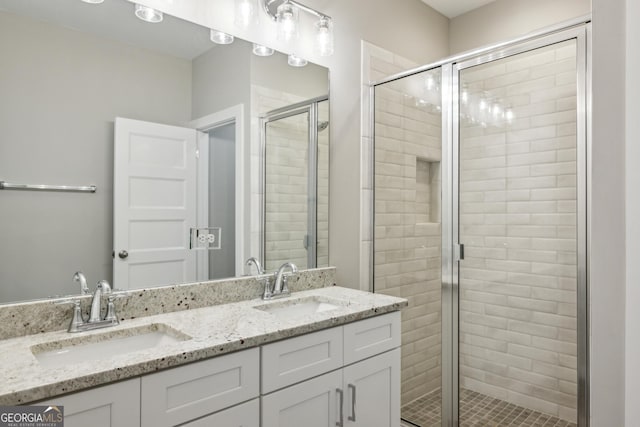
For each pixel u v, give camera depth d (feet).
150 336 4.89
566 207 6.00
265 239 6.77
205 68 6.10
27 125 4.69
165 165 5.72
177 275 5.77
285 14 6.43
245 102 6.54
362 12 8.30
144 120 5.55
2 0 4.55
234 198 6.41
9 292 4.55
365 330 5.63
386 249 8.16
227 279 6.20
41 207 4.77
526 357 6.48
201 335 4.38
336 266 7.77
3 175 4.54
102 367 3.46
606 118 1.45
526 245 6.44
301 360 4.84
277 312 6.20
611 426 1.44
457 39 10.39
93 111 5.14
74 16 5.02
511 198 6.58
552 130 6.11
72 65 5.00
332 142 7.73
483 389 6.95
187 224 5.90
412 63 9.38
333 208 7.75
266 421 4.49
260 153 6.73
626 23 1.40
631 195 1.38
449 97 7.29
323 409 5.08
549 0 8.83
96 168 5.15
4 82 4.55
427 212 7.57
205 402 4.01
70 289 4.93
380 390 5.85
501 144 6.67
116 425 3.49
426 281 7.61
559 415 6.15
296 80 7.19
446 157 7.34
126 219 5.37
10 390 3.03
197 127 6.03
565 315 6.07
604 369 1.46
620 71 1.42
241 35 6.49
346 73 7.98
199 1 6.04
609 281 1.44
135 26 5.49
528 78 6.35
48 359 4.19
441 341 7.43
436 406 7.48
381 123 8.28
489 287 6.87
